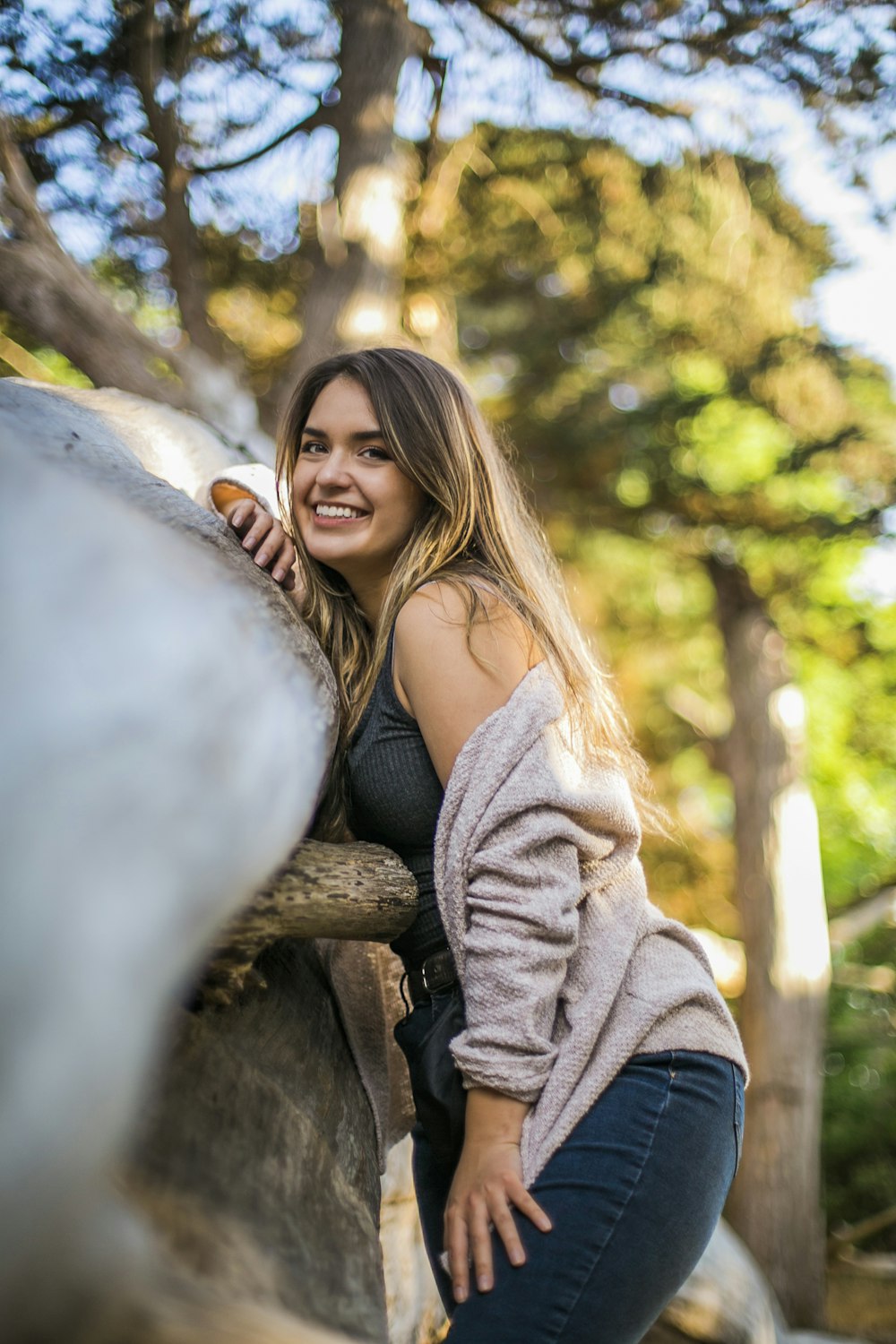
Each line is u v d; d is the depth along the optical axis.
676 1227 1.51
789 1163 7.38
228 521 1.93
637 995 1.61
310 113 5.29
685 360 8.78
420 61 5.52
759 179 6.34
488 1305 1.43
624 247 7.04
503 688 1.62
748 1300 3.91
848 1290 7.51
